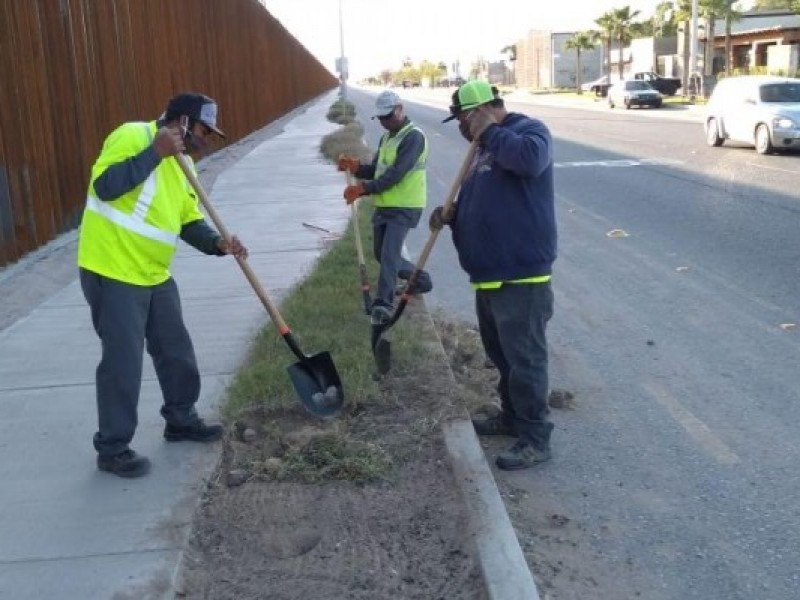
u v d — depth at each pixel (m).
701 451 4.58
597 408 5.18
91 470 4.20
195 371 4.38
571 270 8.69
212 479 4.11
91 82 11.70
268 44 36.44
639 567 3.55
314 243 9.79
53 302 7.64
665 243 9.78
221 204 13.30
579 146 22.08
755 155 18.50
